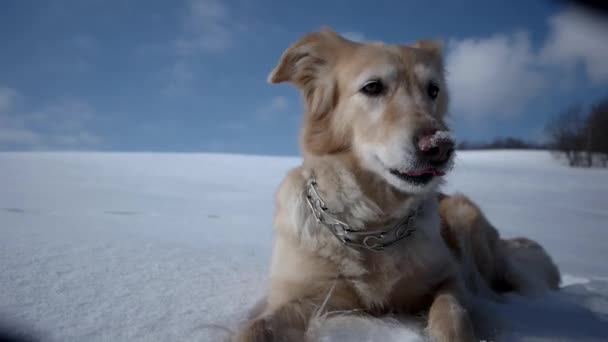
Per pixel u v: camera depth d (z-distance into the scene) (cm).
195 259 74
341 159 58
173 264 69
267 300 56
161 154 588
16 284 55
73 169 373
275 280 57
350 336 45
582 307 62
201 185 310
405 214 56
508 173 517
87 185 271
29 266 62
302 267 55
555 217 239
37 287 54
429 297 57
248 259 78
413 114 55
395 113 56
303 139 65
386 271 55
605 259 123
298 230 57
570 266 109
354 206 56
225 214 173
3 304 49
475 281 73
